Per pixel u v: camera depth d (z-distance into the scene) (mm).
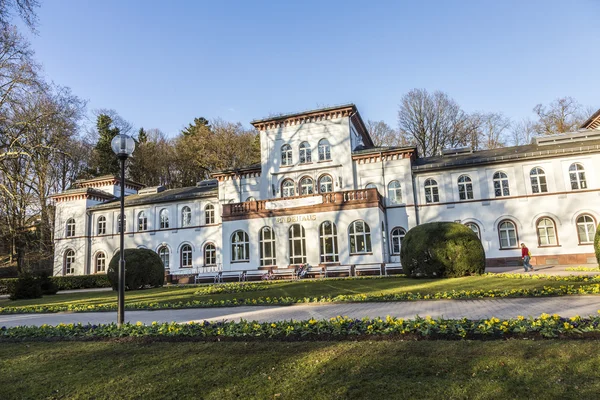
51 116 28312
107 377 5953
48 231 48500
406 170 32812
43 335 9125
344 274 27312
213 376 5699
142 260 26312
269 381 5383
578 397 4336
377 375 5316
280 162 35000
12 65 25781
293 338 7445
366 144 45094
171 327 8609
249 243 30484
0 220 39125
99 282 36344
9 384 5855
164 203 40562
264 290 18984
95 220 43125
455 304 11438
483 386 4750
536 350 5820
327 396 4773
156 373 5988
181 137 71312
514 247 30062
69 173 56125
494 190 31234
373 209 28266
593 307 9523
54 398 5285
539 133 55469
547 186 30062
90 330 9109
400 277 22484
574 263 28625
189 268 37938
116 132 63438
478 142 57094
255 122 35469
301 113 34469
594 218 28781
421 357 5863
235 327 8320
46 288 26500
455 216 31703
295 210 29781
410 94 56969
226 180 37531
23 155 28516
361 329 7504
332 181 33656
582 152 29438
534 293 12125
